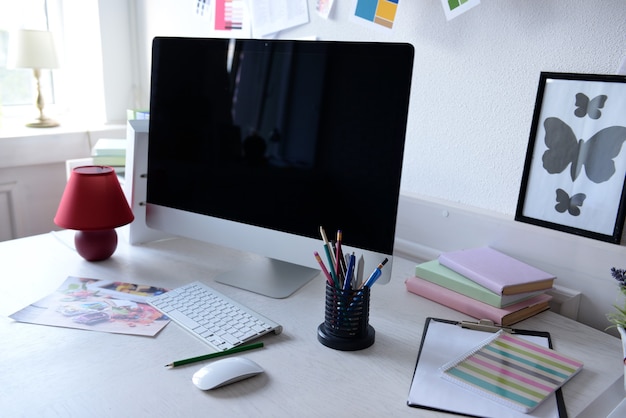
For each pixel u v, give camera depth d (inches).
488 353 34.5
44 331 36.8
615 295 40.4
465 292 41.3
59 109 93.7
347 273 34.6
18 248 52.2
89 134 84.5
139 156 51.8
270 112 42.2
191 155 46.6
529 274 41.4
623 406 28.8
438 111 50.8
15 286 43.8
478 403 29.8
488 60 46.3
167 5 79.6
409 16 51.1
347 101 38.6
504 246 46.3
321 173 40.4
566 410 29.5
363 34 54.6
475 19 46.5
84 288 43.6
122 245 53.7
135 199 52.6
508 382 31.3
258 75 42.4
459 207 49.2
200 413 28.8
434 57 50.1
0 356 33.7
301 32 60.7
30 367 32.7
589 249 41.3
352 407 29.5
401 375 32.7
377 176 38.0
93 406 29.2
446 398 30.2
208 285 44.9
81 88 91.6
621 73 38.8
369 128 38.0
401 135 36.8
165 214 48.8
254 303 42.0
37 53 83.0
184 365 33.3
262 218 43.6
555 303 43.3
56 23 90.9
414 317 40.3
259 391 30.9
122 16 86.1
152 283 45.1
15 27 88.0
